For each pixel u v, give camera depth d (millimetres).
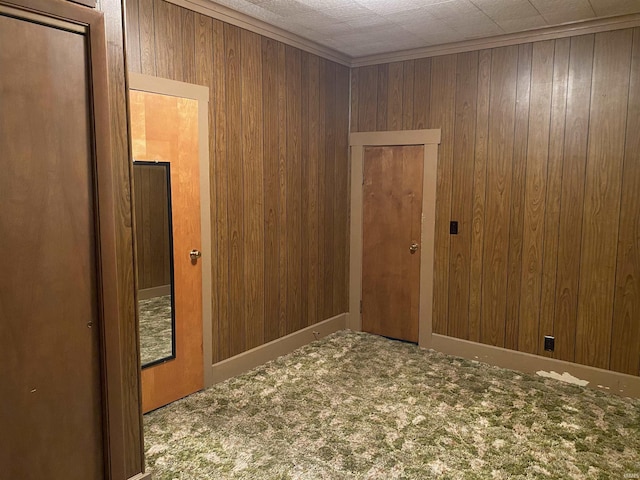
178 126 3051
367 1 3023
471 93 3920
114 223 1843
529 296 3787
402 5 3086
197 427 2850
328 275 4602
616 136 3354
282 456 2555
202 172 3229
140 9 2775
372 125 4508
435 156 4137
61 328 1705
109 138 1796
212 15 3191
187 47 3068
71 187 1702
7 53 1500
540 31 3549
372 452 2605
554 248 3656
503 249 3879
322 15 3322
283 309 4094
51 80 1617
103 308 1815
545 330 3738
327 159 4438
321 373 3699
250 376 3623
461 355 4133
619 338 3447
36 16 1555
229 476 2379
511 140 3771
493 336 3980
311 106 4180
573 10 3141
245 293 3693
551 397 3346
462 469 2463
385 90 4387
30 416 1637
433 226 4199
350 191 4707
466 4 3053
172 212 3074
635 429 2904
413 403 3199
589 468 2494
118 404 1894
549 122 3598
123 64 1941
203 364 3363
